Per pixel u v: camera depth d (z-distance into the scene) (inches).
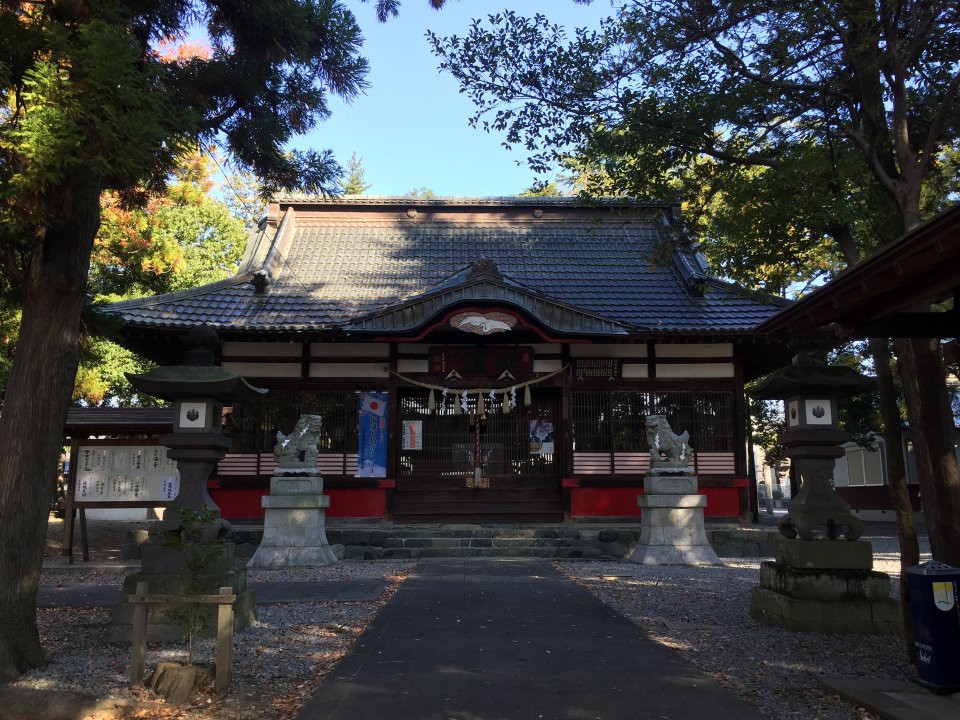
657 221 427.5
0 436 225.5
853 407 832.3
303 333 582.2
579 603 328.8
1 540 216.5
